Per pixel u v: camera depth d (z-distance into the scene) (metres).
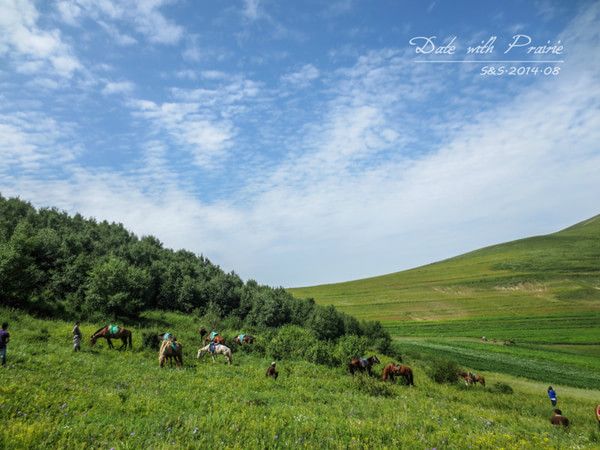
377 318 108.50
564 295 116.56
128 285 36.03
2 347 13.72
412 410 12.94
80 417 8.45
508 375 42.91
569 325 87.88
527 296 119.94
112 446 6.85
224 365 21.89
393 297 135.88
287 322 56.19
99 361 17.48
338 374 24.39
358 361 25.28
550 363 53.09
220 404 10.91
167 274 50.53
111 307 34.12
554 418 14.60
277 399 13.34
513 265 159.00
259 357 28.52
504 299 119.25
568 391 34.94
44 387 10.90
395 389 20.05
